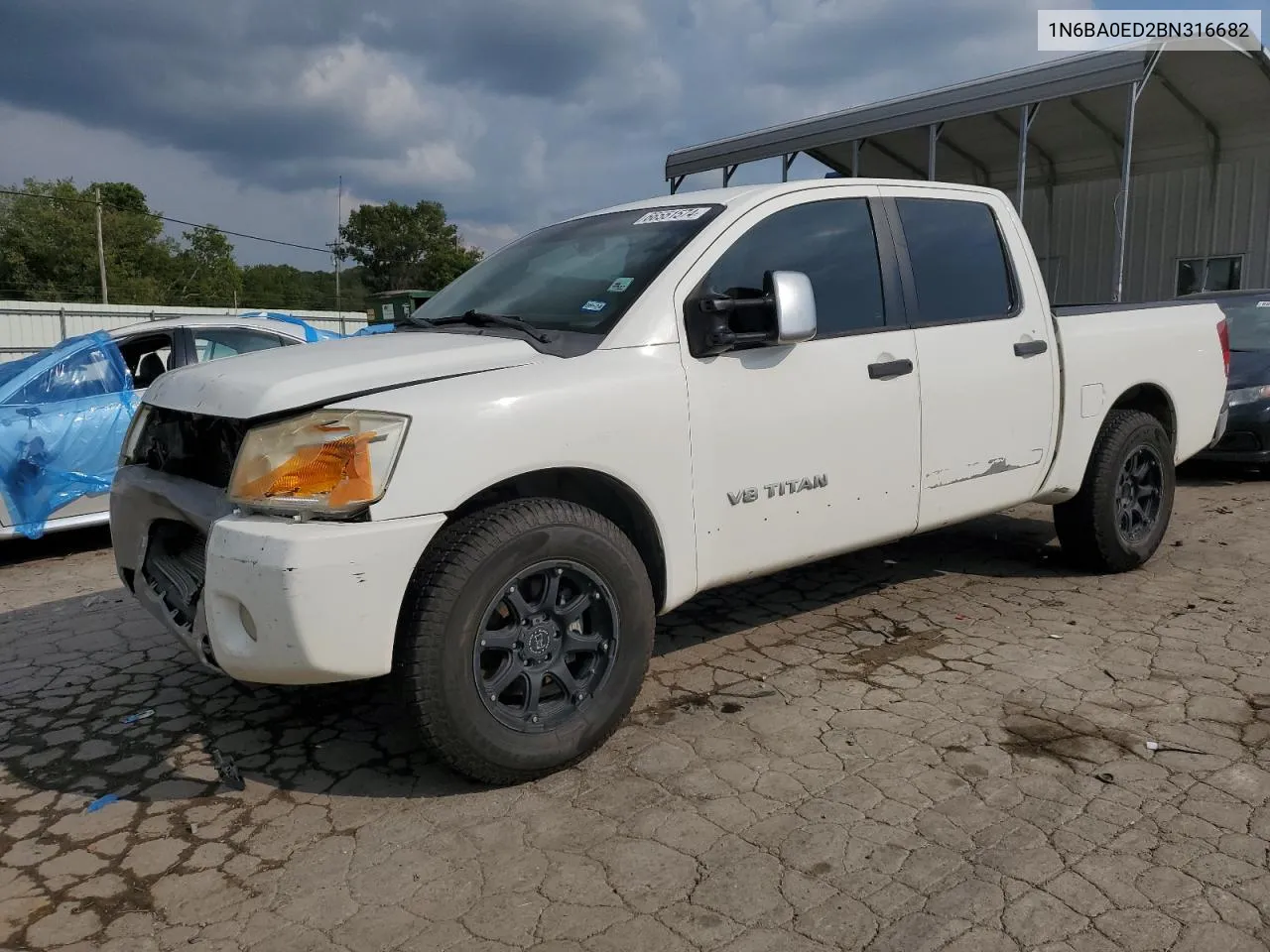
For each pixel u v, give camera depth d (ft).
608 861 8.39
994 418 13.93
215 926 7.71
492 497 10.12
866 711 11.30
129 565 11.68
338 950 7.35
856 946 7.18
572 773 10.03
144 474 11.18
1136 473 16.51
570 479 10.62
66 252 198.70
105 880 8.42
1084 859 8.19
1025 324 14.48
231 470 9.23
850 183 13.03
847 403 12.11
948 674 12.34
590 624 10.25
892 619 14.69
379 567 8.66
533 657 9.73
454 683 9.04
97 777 10.41
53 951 7.45
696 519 10.87
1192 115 52.85
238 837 9.06
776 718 11.20
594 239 12.75
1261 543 18.75
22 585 19.33
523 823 9.08
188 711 12.13
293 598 8.39
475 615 9.10
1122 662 12.53
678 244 11.37
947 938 7.23
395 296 62.13
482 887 8.10
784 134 56.03
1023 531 20.10
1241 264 57.11
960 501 13.70
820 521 12.07
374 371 9.41
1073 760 9.95
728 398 11.05
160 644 14.79
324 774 10.27
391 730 11.35
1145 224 61.67
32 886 8.36
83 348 22.54
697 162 62.23
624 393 10.18
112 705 12.40
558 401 9.71
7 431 20.57
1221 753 10.02
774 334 10.70
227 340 25.36
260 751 10.91
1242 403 25.39
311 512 8.62
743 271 11.62
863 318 12.62
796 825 8.87
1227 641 13.25
